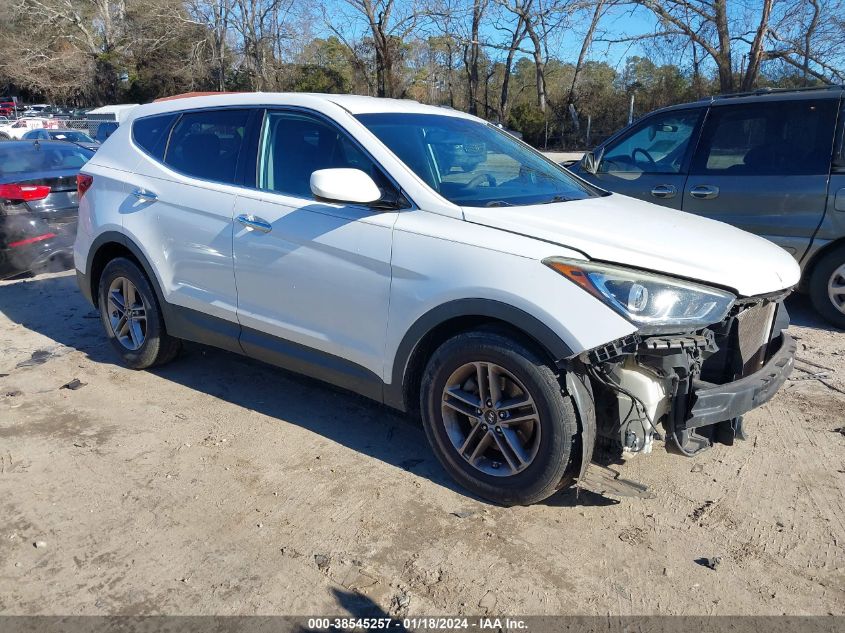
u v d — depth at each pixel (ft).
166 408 14.39
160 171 15.10
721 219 20.27
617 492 10.32
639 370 10.01
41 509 10.81
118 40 159.74
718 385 10.19
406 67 115.14
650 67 98.94
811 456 12.44
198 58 128.98
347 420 13.91
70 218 24.16
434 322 10.75
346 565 9.56
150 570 9.45
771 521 10.55
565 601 8.90
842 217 18.45
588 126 104.12
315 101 13.03
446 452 11.24
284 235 12.54
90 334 19.11
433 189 11.49
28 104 174.81
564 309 9.65
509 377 10.38
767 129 19.72
